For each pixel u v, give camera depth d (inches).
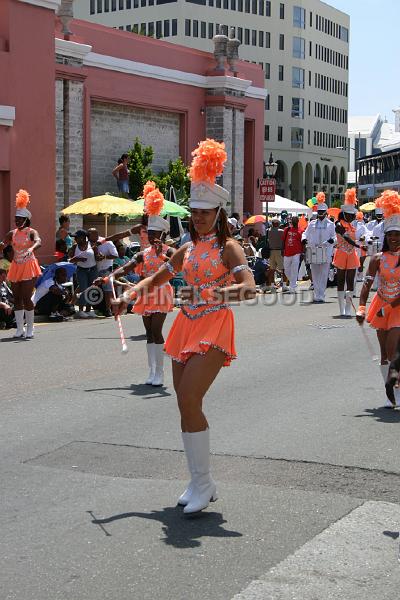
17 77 807.1
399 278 341.1
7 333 580.1
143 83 1138.7
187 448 221.0
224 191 222.7
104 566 186.1
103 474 252.7
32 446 283.4
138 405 348.8
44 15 834.8
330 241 789.2
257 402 356.2
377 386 393.4
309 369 436.1
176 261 231.9
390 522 214.4
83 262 679.7
